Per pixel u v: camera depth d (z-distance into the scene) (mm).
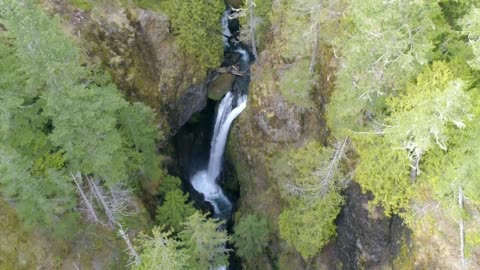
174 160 43156
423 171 20531
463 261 19344
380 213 24016
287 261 32938
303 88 32125
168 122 42844
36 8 19828
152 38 40375
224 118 45375
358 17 19594
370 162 21469
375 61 19562
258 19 39469
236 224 38375
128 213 31547
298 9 31016
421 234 20984
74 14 35719
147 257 22734
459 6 20875
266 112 35719
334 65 29094
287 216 29531
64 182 24547
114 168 26703
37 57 20297
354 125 24141
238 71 46094
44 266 27578
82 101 22703
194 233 26172
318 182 27219
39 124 25141
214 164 46500
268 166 36812
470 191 17094
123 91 37469
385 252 24859
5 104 21594
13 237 27062
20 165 22719
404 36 18797
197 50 42250
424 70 19469
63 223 27203
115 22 37688
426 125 16391
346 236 27656
